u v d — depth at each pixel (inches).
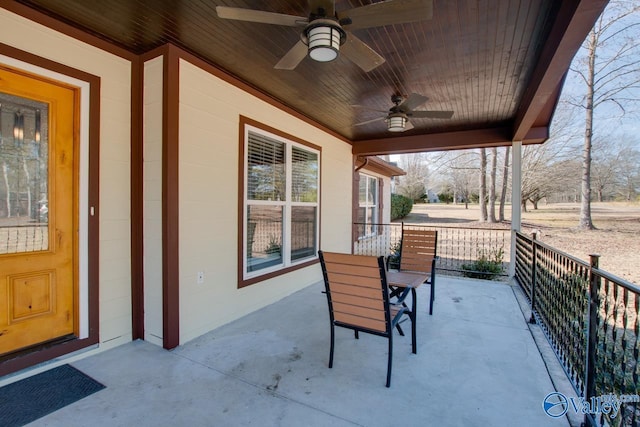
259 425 75.5
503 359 108.7
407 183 936.3
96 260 108.2
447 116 149.1
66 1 89.4
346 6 90.8
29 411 78.3
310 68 131.7
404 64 125.9
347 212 263.0
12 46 89.0
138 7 92.2
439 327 137.0
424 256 167.8
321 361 106.3
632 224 526.3
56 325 101.6
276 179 175.8
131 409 80.2
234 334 127.6
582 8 74.4
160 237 115.3
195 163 123.6
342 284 98.7
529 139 213.9
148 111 118.2
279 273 175.6
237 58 124.8
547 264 129.0
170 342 113.0
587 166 508.7
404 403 84.4
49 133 99.0
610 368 70.6
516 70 130.6
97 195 108.2
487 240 486.6
